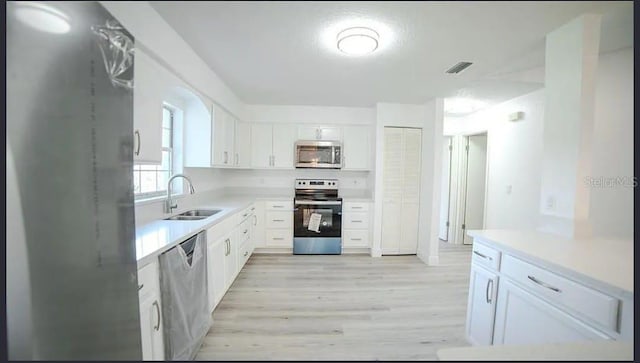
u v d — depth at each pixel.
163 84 1.95
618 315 1.11
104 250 1.13
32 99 1.05
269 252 4.16
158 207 2.46
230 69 2.61
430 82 2.91
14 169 1.08
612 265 1.31
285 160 4.20
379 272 3.43
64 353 1.06
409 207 4.08
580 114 1.62
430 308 2.55
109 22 1.15
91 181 1.10
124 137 1.21
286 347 1.95
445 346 2.01
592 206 2.10
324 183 4.51
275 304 2.58
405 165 4.04
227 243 2.72
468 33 1.82
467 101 3.73
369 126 4.27
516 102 3.53
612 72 2.07
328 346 1.97
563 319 1.32
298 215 4.05
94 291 1.09
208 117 2.93
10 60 1.04
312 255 4.07
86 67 1.08
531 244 1.64
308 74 2.72
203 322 2.00
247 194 4.53
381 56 2.23
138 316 1.25
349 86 3.11
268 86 3.16
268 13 1.63
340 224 4.09
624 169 2.03
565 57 1.71
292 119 4.18
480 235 1.89
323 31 1.84
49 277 1.08
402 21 1.69
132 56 1.26
